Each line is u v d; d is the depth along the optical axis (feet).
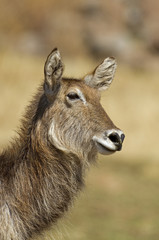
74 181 62.34
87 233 102.37
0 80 213.46
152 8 392.68
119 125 194.59
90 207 121.60
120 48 317.83
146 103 211.61
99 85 67.72
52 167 61.00
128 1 393.91
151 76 264.52
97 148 61.98
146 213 119.34
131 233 104.58
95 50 317.83
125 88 227.81
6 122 187.32
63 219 63.21
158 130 191.52
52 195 61.00
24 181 60.95
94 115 62.28
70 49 318.24
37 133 61.67
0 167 62.03
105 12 366.84
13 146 63.26
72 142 61.98
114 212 118.62
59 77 61.72
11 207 60.23
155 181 147.95
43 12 343.67
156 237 102.63
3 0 335.06
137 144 181.16
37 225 61.16
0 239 59.31
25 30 333.01
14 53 269.23
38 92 64.85
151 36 351.67
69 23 337.11
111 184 142.31
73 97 62.23
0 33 320.50
